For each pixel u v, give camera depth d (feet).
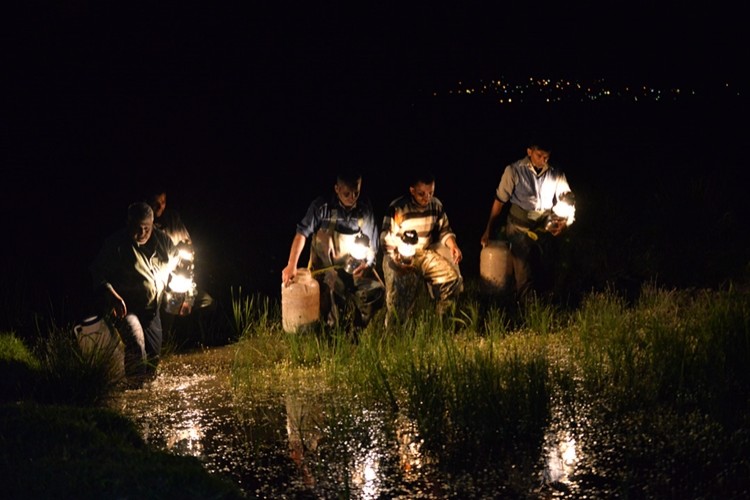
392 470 22.30
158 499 18.97
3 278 40.19
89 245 46.75
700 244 44.39
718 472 21.49
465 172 61.67
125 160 63.16
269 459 23.21
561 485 21.17
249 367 31.37
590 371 28.27
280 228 49.83
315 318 33.53
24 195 55.26
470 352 29.58
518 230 37.01
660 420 24.63
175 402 27.96
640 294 38.27
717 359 27.43
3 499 18.63
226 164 63.36
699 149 66.39
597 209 48.49
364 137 71.41
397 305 34.24
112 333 29.63
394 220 34.32
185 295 32.30
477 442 23.68
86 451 21.18
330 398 27.89
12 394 27.71
